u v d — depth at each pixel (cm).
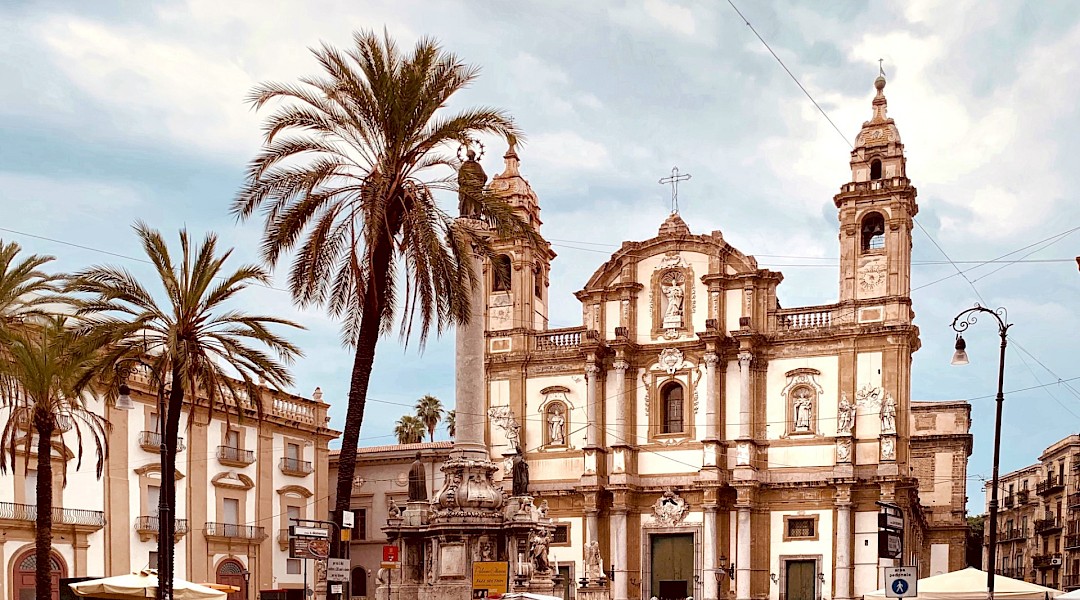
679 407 7306
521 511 4572
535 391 7600
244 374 4212
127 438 6181
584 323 7594
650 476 7219
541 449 7500
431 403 10188
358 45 3534
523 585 4434
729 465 7044
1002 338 3875
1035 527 11881
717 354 7106
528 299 7769
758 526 6912
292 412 7550
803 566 6775
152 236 4012
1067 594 2962
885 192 6900
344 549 3422
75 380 4259
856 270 6950
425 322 3506
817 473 6831
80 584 3866
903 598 3325
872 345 6812
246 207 3481
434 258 3438
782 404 7000
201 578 6594
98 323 4050
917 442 9112
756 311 7162
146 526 6194
